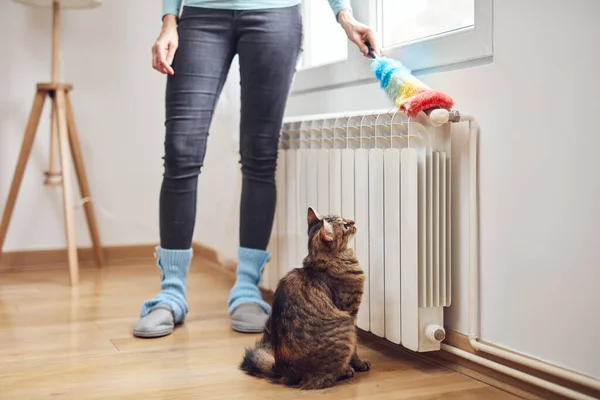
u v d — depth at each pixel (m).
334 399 1.42
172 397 1.43
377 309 1.73
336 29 2.24
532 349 1.44
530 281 1.44
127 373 1.59
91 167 3.16
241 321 1.97
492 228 1.54
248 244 2.10
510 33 1.47
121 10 3.16
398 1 1.96
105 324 2.07
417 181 1.59
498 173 1.51
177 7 2.00
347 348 1.50
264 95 2.00
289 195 2.16
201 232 3.23
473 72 1.58
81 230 3.14
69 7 2.87
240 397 1.43
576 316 1.34
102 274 2.92
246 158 2.06
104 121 3.16
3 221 2.83
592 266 1.30
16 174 2.82
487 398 1.44
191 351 1.78
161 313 1.95
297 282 1.53
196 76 1.95
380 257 1.71
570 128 1.33
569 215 1.34
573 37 1.32
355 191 1.81
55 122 2.89
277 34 1.98
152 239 3.30
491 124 1.53
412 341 1.60
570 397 1.31
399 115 1.67
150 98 3.24
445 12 1.78
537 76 1.40
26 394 1.45
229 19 1.98
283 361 1.50
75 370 1.61
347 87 2.09
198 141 1.98
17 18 2.98
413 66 1.79
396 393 1.46
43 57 3.04
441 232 1.64
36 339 1.89
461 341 1.63
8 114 2.99
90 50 3.12
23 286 2.66
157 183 3.29
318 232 1.55
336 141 1.91
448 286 1.65
